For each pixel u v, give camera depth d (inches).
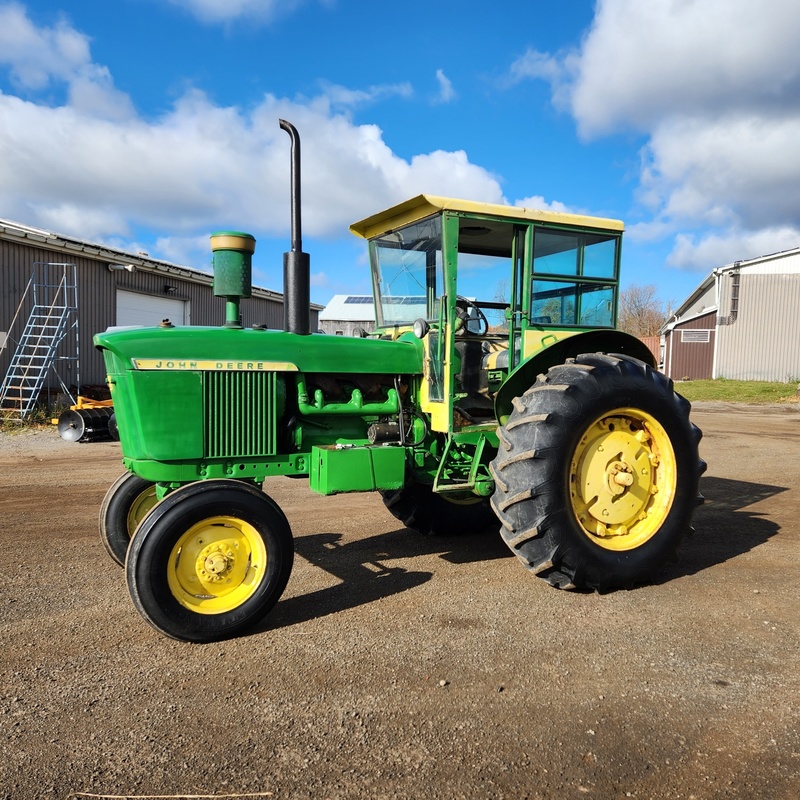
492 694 106.8
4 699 104.7
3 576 162.7
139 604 121.2
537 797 82.1
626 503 157.9
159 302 646.5
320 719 99.3
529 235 167.0
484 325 186.2
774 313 1049.5
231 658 119.9
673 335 1125.7
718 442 417.7
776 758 90.4
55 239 515.8
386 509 239.9
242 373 146.4
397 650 122.9
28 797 81.2
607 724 98.3
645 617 139.2
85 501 245.3
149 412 137.4
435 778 85.5
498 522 210.7
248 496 130.7
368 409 165.8
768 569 171.0
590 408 149.3
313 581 162.2
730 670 115.6
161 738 94.1
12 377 479.5
